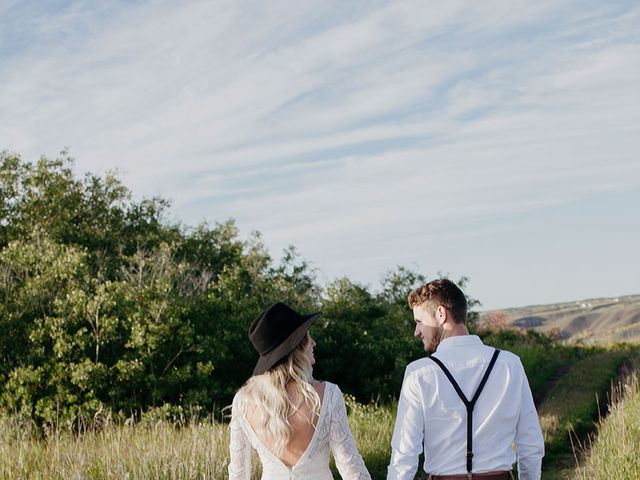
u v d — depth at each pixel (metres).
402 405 3.33
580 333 128.50
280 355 3.36
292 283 24.22
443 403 3.25
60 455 9.42
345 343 21.22
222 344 18.84
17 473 8.79
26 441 10.52
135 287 19.16
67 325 17.56
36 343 16.81
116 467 8.69
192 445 9.68
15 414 14.44
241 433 3.51
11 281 19.08
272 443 3.40
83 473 8.40
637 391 15.77
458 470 3.23
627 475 9.03
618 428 10.90
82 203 31.41
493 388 3.27
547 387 23.84
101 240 28.58
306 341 3.47
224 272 23.45
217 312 20.12
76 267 18.80
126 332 17.94
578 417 15.96
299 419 3.38
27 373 15.65
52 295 18.62
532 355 28.62
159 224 31.72
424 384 3.28
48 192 30.00
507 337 36.06
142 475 8.53
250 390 3.46
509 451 3.27
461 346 3.35
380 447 11.88
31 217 29.47
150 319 17.91
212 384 18.12
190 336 17.72
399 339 21.67
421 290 3.49
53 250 19.80
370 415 14.68
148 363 17.78
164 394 17.06
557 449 13.42
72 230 28.77
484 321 43.78
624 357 30.73
